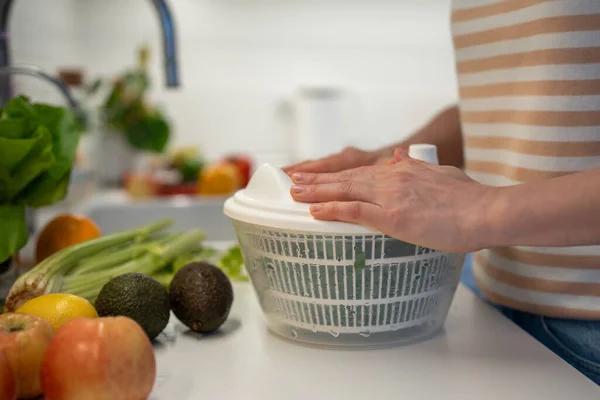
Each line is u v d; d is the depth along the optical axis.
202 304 0.68
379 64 2.56
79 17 2.32
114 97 2.05
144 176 1.90
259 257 0.66
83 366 0.48
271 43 2.48
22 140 0.74
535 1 0.70
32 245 1.09
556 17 0.68
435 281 0.66
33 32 1.81
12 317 0.56
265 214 0.62
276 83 2.51
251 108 2.51
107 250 0.85
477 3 0.79
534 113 0.72
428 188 0.59
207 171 1.94
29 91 1.37
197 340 0.69
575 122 0.70
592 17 0.67
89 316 0.62
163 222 0.93
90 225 0.89
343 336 0.66
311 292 0.64
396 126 2.62
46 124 0.84
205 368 0.61
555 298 0.74
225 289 0.70
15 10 1.65
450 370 0.61
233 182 1.92
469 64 0.83
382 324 0.65
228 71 2.47
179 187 1.94
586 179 0.56
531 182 0.58
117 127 2.07
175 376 0.60
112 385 0.48
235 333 0.71
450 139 1.01
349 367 0.62
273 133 2.54
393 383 0.58
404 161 0.65
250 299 0.84
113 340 0.49
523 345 0.67
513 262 0.77
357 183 0.61
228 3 2.43
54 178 0.82
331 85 2.55
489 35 0.78
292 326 0.68
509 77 0.76
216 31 2.44
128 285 0.65
